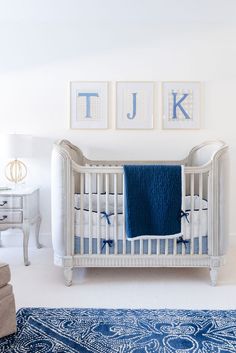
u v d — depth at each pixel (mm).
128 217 2318
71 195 2377
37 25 3252
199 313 1966
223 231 2402
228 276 2592
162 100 3291
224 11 3053
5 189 2998
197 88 3287
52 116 3291
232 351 1583
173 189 2334
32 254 3117
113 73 3289
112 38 3275
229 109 3299
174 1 2854
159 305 2084
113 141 3311
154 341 1670
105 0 2832
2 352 1570
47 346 1621
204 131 3309
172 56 3283
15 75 3266
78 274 2664
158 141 3303
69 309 2016
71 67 3281
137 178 2324
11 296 1732
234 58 3287
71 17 3188
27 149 3049
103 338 1695
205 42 3279
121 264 2420
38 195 3242
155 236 2348
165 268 2828
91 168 2373
